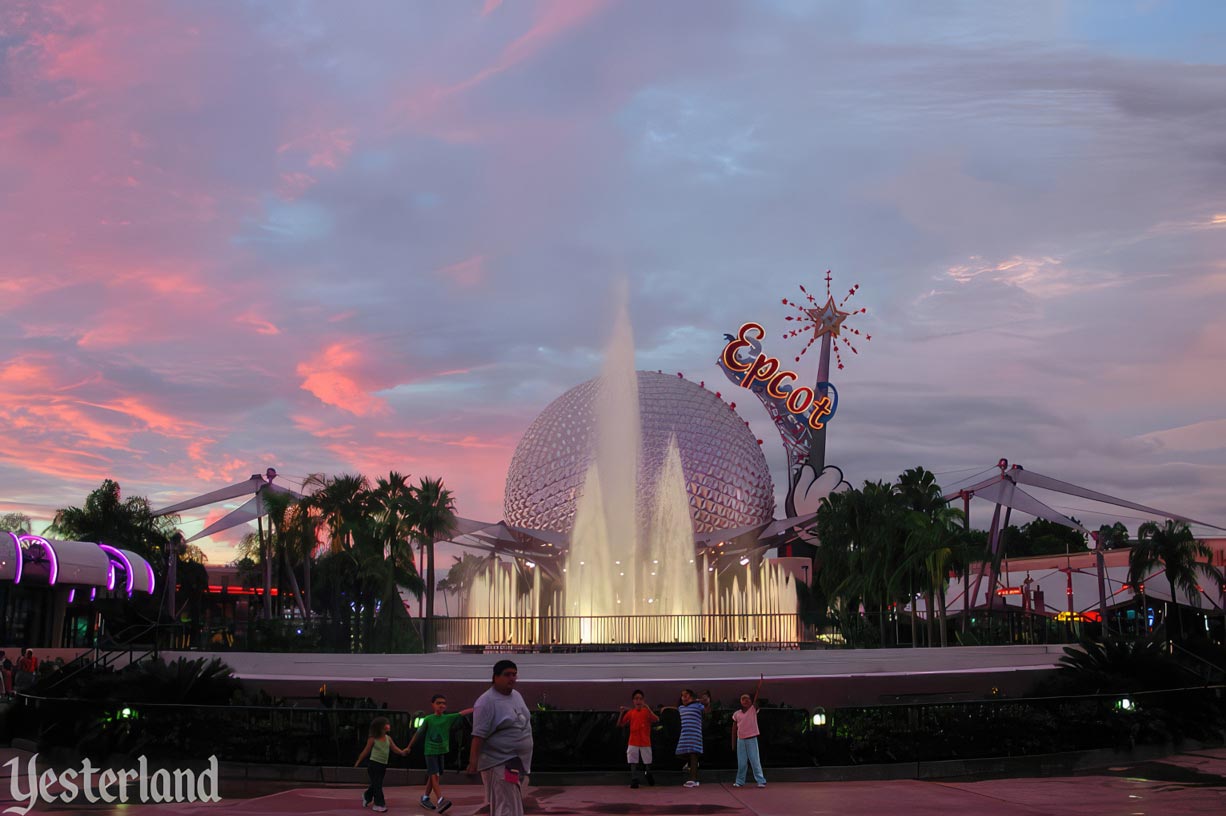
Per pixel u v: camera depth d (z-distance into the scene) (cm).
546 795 1659
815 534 7112
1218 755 2169
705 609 4728
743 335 7888
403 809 1494
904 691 2422
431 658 2620
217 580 9119
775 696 2358
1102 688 2428
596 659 2569
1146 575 7656
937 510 5728
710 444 5988
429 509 5181
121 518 7188
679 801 1576
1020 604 7712
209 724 2016
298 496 6291
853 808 1459
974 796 1570
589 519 4606
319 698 2302
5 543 4303
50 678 2714
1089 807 1432
